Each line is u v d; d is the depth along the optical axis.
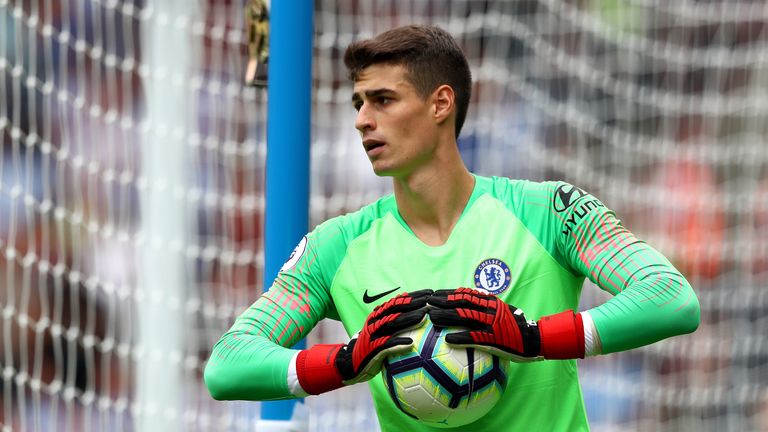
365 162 23.00
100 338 21.64
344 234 9.39
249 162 22.39
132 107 22.56
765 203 25.83
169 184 21.19
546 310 8.91
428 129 8.94
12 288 19.92
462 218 9.12
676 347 24.33
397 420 9.17
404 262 9.10
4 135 22.14
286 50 13.52
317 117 22.95
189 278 21.22
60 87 22.20
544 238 9.02
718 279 25.38
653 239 25.36
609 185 25.06
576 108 24.75
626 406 23.66
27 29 22.39
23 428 19.83
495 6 24.27
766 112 26.06
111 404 20.78
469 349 8.18
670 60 25.59
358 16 23.61
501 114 24.16
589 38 25.03
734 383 24.98
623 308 8.24
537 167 24.27
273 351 8.73
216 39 22.34
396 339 8.15
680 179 25.53
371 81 8.90
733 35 25.95
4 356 21.56
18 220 21.70
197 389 20.89
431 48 8.92
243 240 22.20
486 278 8.89
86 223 21.56
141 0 23.27
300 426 13.35
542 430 8.89
